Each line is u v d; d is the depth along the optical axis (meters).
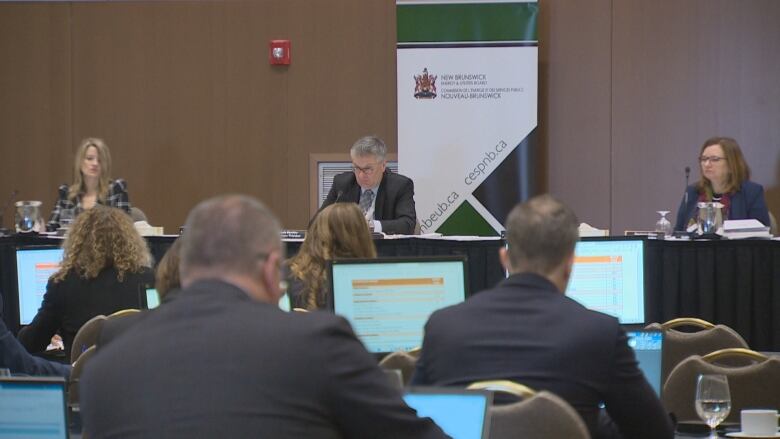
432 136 14.40
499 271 10.15
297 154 15.46
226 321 3.33
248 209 3.50
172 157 15.53
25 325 9.99
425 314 7.39
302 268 7.79
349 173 12.25
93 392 3.33
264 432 3.20
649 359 6.02
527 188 14.36
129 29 15.53
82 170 12.66
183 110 15.53
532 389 4.57
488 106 14.36
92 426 3.32
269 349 3.28
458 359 4.71
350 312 7.34
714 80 14.91
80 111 15.59
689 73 14.93
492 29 14.31
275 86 15.48
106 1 15.52
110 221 9.06
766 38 14.80
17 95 15.64
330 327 3.36
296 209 15.48
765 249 10.10
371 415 3.33
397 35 14.38
